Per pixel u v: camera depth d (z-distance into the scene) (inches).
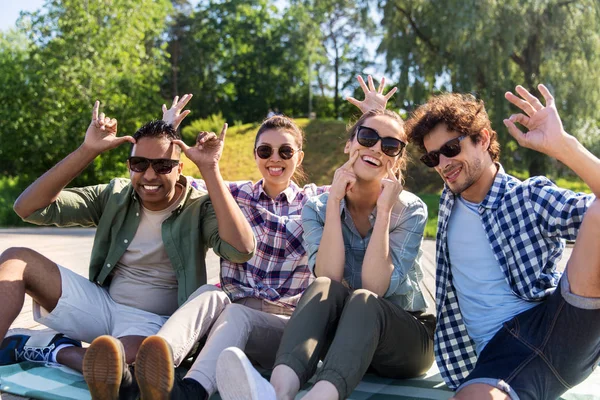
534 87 925.8
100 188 125.9
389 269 109.0
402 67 1000.2
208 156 112.3
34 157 983.6
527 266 97.4
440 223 109.4
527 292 97.0
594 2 880.9
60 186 114.6
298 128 143.2
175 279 123.5
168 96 2007.9
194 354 119.8
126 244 120.6
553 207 94.1
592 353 91.2
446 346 109.5
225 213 113.0
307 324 91.5
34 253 110.7
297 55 1935.3
